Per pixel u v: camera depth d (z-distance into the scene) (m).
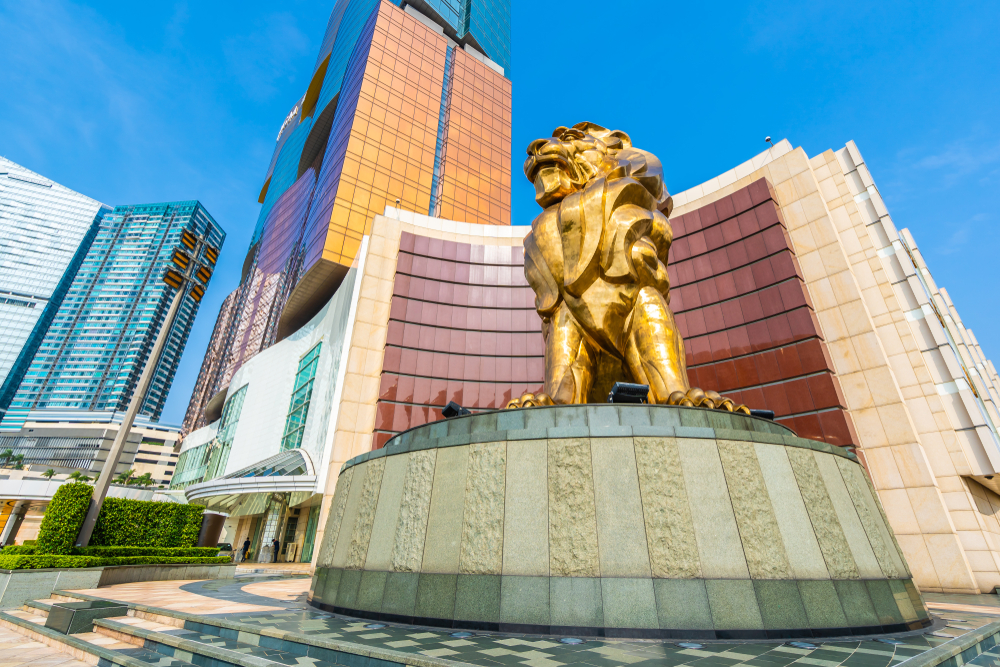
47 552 11.79
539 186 10.19
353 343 23.78
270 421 38.31
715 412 7.18
